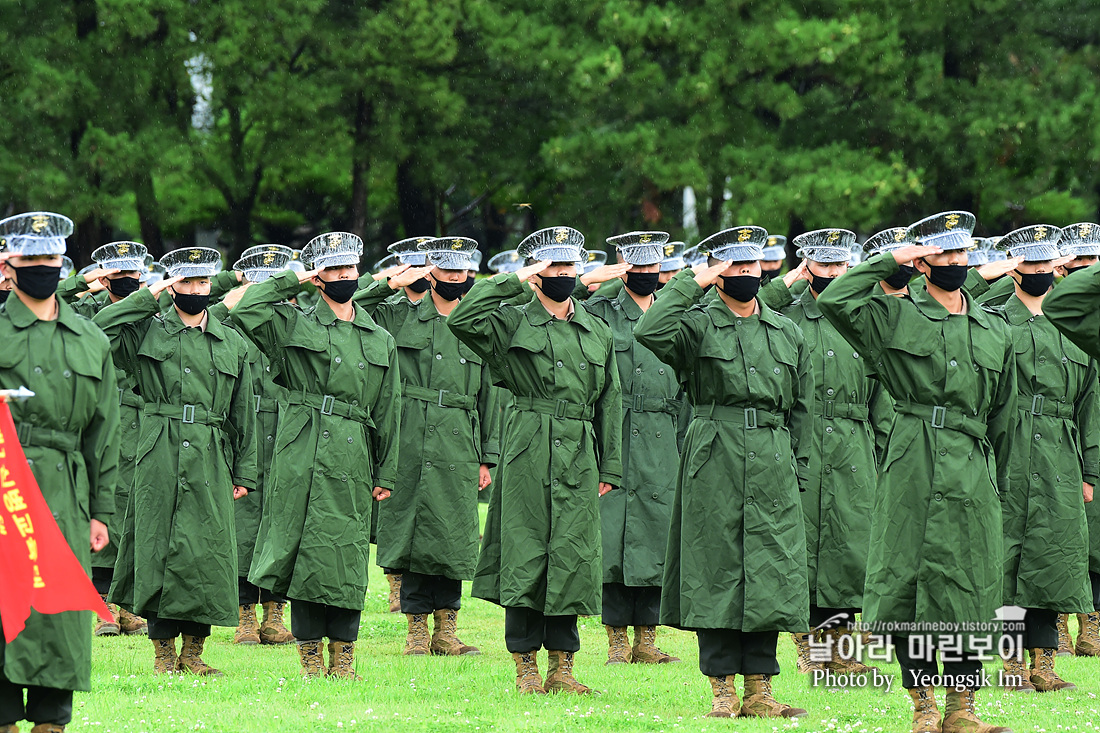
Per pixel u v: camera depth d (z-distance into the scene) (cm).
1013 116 5834
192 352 2392
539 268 2189
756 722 1983
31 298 1717
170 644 2384
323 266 2319
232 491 2441
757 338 2081
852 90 6122
